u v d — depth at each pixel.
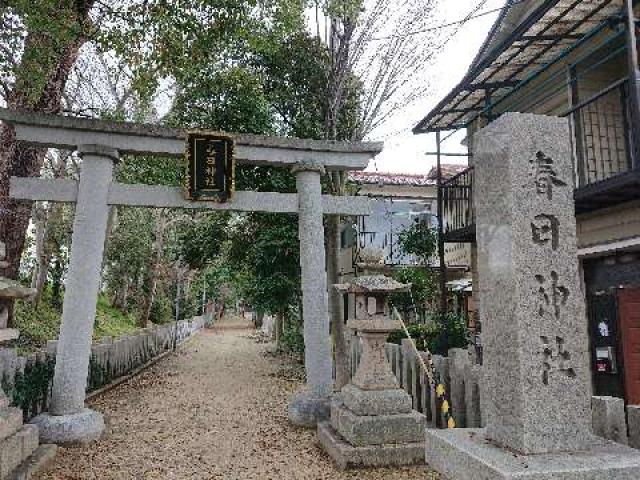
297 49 12.45
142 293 22.34
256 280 15.35
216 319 54.72
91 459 6.09
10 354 6.70
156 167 13.05
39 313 14.65
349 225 17.48
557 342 3.00
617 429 3.23
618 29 8.00
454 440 3.14
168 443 6.96
